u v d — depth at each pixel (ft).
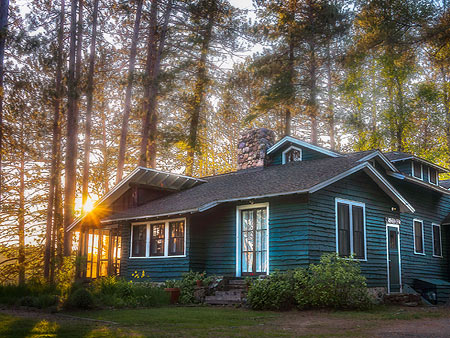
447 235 77.56
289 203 48.08
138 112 82.89
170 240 57.82
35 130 86.43
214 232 55.77
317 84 107.76
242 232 53.01
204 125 97.09
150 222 60.95
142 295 47.55
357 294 42.37
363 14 88.33
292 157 65.26
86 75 80.48
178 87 90.79
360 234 52.60
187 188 70.69
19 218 104.94
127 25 94.22
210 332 26.78
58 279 64.28
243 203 52.80
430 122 120.37
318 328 29.19
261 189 50.21
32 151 83.25
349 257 49.65
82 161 109.70
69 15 84.33
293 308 41.91
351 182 52.85
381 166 61.36
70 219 74.02
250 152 67.15
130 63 84.23
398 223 59.26
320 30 95.81
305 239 45.75
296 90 99.60
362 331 27.81
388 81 107.14
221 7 89.40
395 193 57.31
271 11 101.86
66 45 83.87
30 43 74.43
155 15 88.38
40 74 87.10
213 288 49.60
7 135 80.02
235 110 111.34
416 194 72.23
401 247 64.23
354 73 104.37
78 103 82.48
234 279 50.85
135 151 117.39
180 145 94.63
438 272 73.20
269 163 66.39
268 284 43.19
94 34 83.71
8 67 80.48
